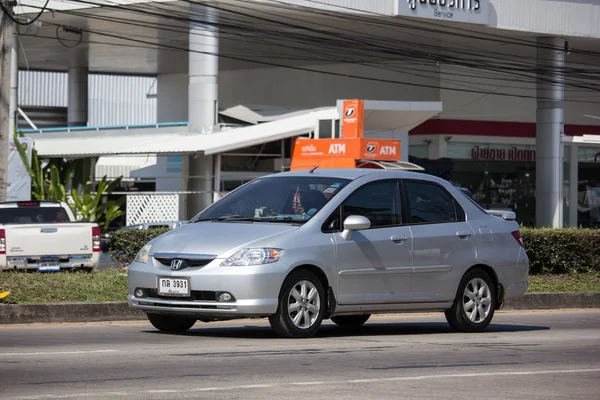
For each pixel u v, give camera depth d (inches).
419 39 5191.9
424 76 5669.3
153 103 6973.4
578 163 6008.9
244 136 4028.1
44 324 1473.9
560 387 881.5
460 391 839.7
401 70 5738.2
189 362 988.6
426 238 1318.9
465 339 1282.0
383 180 1314.0
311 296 1208.2
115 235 2349.9
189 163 4141.2
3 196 2373.3
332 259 1219.2
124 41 5428.2
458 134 5689.0
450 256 1344.7
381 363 1010.1
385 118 4200.3
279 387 837.2
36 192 3585.1
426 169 5674.2
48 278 1772.9
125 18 4722.0
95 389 816.9
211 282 1153.4
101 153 4065.0
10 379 869.2
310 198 1263.5
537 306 1998.0
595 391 864.9
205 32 4537.4
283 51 5502.0
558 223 5152.6
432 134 5669.3
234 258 1157.1
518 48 5433.1
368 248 1254.9
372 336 1295.5
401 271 1286.9
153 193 4042.8
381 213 1290.6
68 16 4707.2
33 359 1002.7
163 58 6033.5
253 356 1040.8
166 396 784.3
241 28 4416.8
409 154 5753.0
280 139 4010.8
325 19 4665.4
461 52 5255.9
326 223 1232.2
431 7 4645.7
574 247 2352.4
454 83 5654.5
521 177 5856.3
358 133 3912.4
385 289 1273.4
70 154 4160.9
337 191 1267.2
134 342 1179.3
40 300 1582.2
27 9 4611.2
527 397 820.0
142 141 4264.3
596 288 2166.6
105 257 3368.6
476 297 1384.1
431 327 1477.6
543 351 1164.5
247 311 1147.3
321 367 968.9
